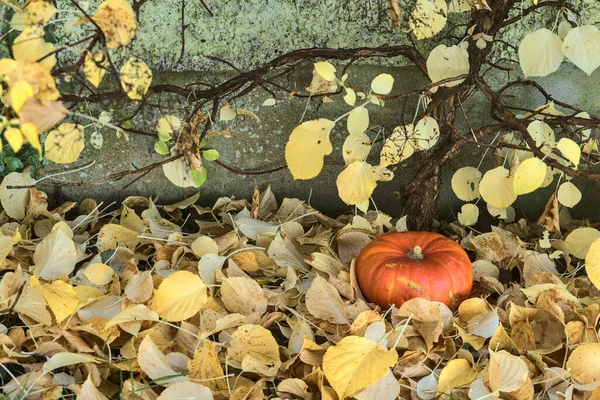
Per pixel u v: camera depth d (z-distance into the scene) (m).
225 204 2.30
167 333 1.91
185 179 2.13
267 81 2.11
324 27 2.18
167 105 2.21
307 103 2.22
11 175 2.16
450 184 2.33
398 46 2.11
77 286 1.95
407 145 2.05
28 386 1.75
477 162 2.30
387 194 2.33
